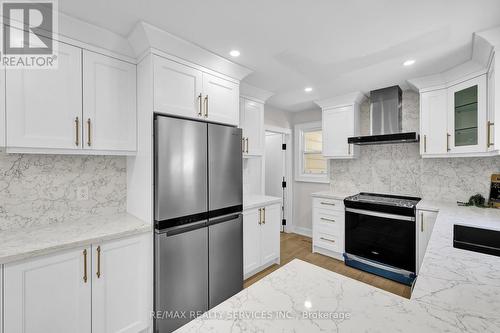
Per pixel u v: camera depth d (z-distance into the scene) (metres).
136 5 1.36
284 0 1.32
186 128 1.77
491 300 0.69
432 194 2.71
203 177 1.88
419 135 2.59
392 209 2.46
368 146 3.22
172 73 1.77
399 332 0.57
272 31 1.63
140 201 1.80
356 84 2.68
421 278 0.84
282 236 4.02
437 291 0.75
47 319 1.26
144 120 1.74
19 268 1.18
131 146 1.81
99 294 1.44
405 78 2.48
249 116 2.82
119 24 1.55
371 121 2.90
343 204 2.92
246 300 0.73
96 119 1.64
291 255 3.22
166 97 1.73
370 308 0.68
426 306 0.67
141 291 1.62
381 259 2.58
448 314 0.63
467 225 1.58
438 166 2.67
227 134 2.07
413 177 2.85
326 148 3.32
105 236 1.44
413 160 2.85
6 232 1.48
